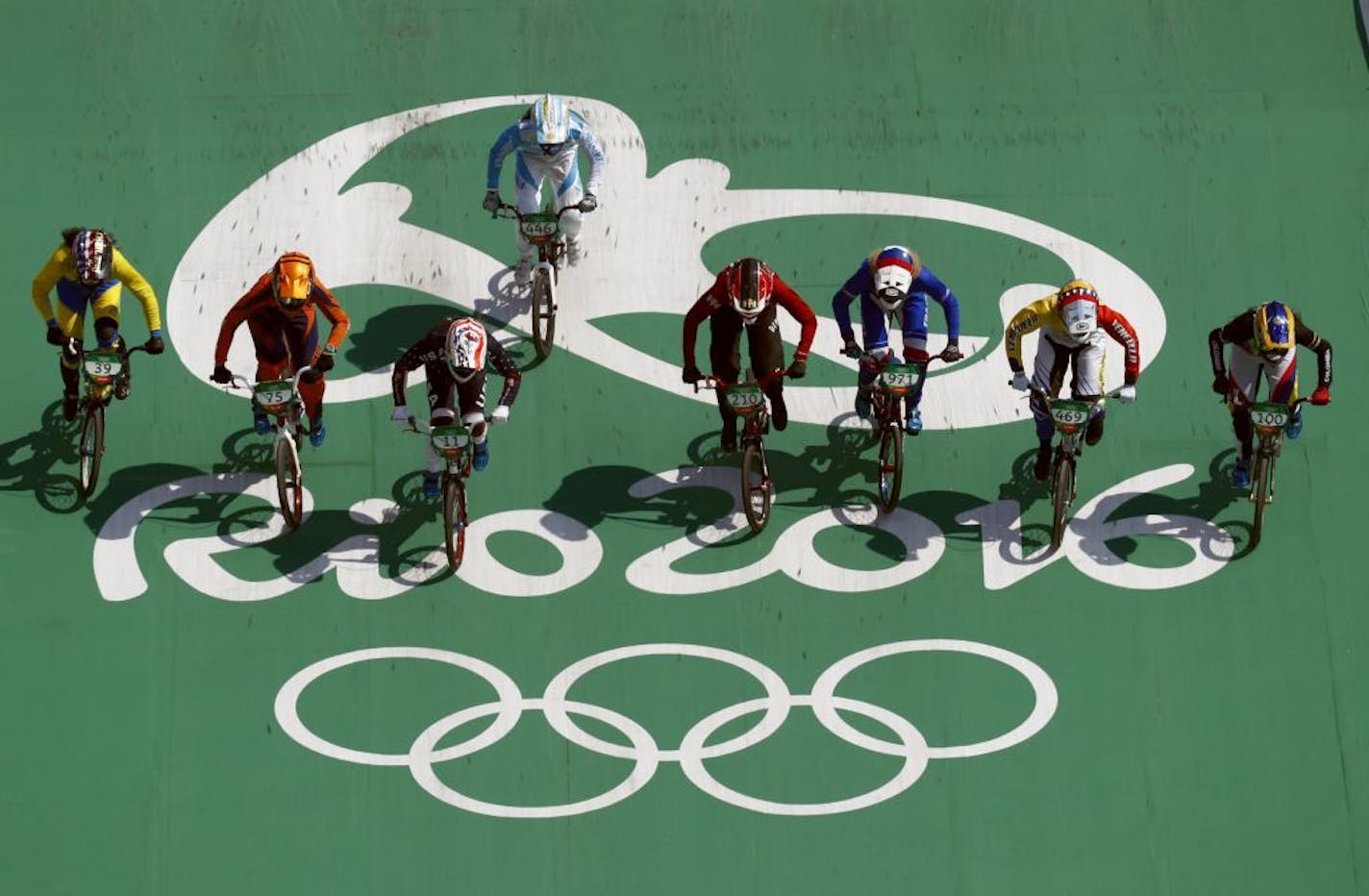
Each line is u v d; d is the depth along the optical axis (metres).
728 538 31.64
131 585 30.89
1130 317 33.72
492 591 31.05
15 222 34.16
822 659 30.59
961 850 29.20
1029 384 30.59
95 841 29.00
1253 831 29.38
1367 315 33.72
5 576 30.88
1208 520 31.91
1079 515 31.94
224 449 32.31
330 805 29.33
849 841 29.23
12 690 29.98
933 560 31.45
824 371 33.31
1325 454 32.41
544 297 33.38
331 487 32.00
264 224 34.47
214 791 29.38
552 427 32.69
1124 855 29.22
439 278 34.16
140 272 33.88
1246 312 30.70
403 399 29.89
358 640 30.56
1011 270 34.19
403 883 28.86
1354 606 31.11
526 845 29.14
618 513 31.89
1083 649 30.72
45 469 31.94
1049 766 29.80
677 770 29.69
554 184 32.81
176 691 30.08
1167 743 29.97
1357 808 29.56
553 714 30.06
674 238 34.56
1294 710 30.27
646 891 28.86
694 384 30.56
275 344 30.73
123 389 31.12
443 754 29.72
